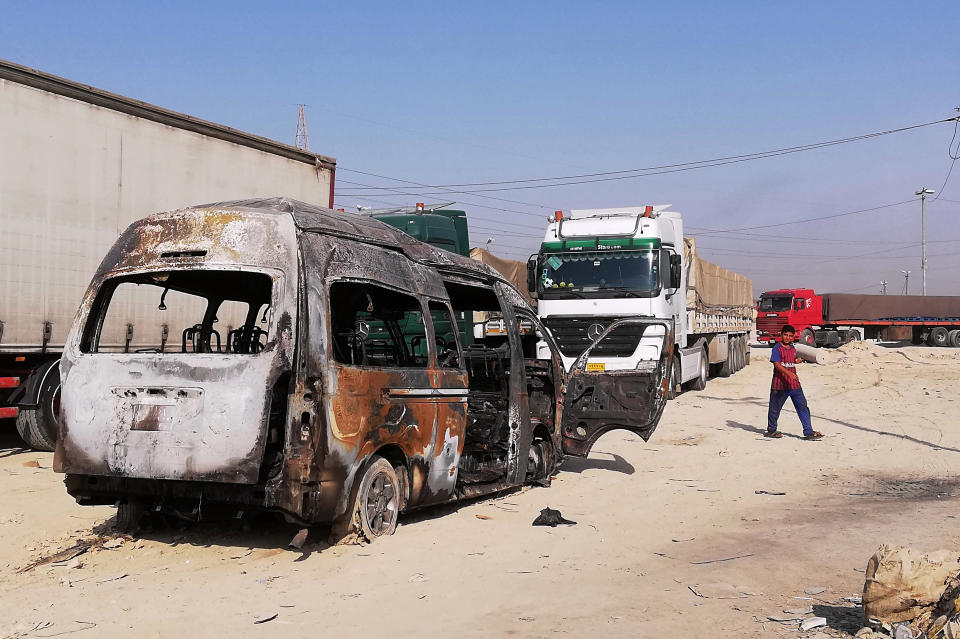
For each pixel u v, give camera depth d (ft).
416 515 25.48
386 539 22.20
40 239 34.53
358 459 20.80
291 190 45.85
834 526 25.50
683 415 54.65
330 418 19.85
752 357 127.75
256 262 20.33
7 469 32.86
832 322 153.38
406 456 23.08
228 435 19.24
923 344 166.71
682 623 16.35
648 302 52.80
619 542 23.17
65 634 15.40
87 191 36.06
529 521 25.43
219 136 41.57
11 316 33.58
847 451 41.01
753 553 22.13
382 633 15.66
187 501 20.81
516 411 28.68
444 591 18.26
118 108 37.17
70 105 35.42
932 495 30.99
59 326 35.32
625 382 32.07
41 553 21.07
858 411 58.39
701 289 71.87
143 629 15.69
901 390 74.02
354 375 20.83
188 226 21.21
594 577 19.66
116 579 18.79
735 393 70.13
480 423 29.35
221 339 26.45
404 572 19.51
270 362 19.51
